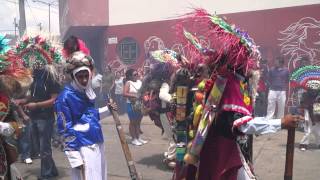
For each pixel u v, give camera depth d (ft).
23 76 11.95
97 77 32.89
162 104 19.06
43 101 17.74
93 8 47.44
